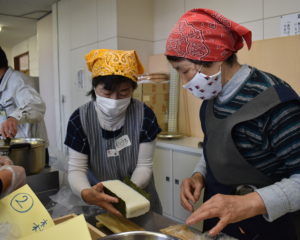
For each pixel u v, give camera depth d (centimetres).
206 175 117
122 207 98
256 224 101
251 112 87
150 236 78
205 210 76
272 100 84
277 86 87
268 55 227
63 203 120
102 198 102
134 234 78
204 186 117
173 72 293
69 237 61
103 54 118
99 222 103
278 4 229
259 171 92
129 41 323
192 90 97
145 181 127
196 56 86
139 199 99
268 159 91
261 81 91
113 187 107
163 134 283
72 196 127
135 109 135
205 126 107
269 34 238
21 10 466
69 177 124
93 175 135
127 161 134
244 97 91
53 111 496
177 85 295
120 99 120
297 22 219
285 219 102
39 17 505
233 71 94
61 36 434
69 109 439
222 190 105
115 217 104
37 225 69
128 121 132
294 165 81
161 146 266
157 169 274
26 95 194
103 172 134
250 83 91
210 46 85
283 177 91
